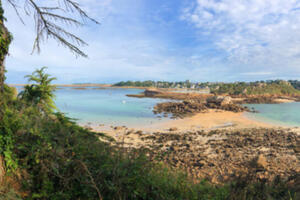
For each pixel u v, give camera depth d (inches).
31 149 132.0
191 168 455.8
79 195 119.1
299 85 6678.2
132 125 1046.4
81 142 169.3
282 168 442.0
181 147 650.8
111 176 127.3
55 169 121.6
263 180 145.7
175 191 141.9
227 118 1359.5
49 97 269.9
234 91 4621.1
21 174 121.1
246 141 726.5
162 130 939.3
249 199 131.0
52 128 174.7
